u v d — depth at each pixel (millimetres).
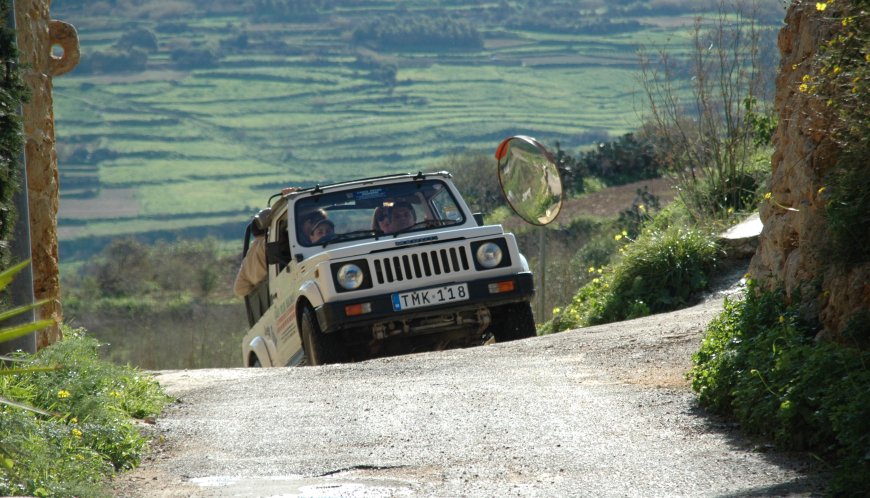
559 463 14680
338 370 23766
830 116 17906
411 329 27484
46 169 23234
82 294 104312
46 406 16969
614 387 19672
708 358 18484
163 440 17203
